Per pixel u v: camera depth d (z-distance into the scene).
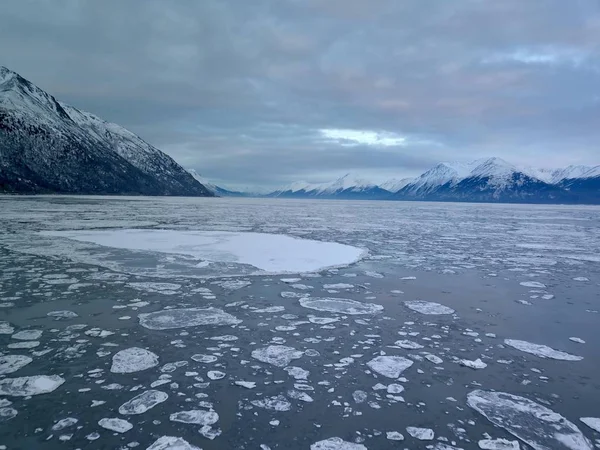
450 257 15.09
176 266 12.10
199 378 5.02
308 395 4.67
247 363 5.50
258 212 50.00
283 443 3.75
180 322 7.10
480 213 60.69
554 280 11.23
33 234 19.02
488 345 6.32
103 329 6.66
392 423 4.13
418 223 34.16
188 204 75.06
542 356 5.92
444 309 8.26
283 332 6.75
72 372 5.09
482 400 4.64
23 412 4.18
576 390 4.91
